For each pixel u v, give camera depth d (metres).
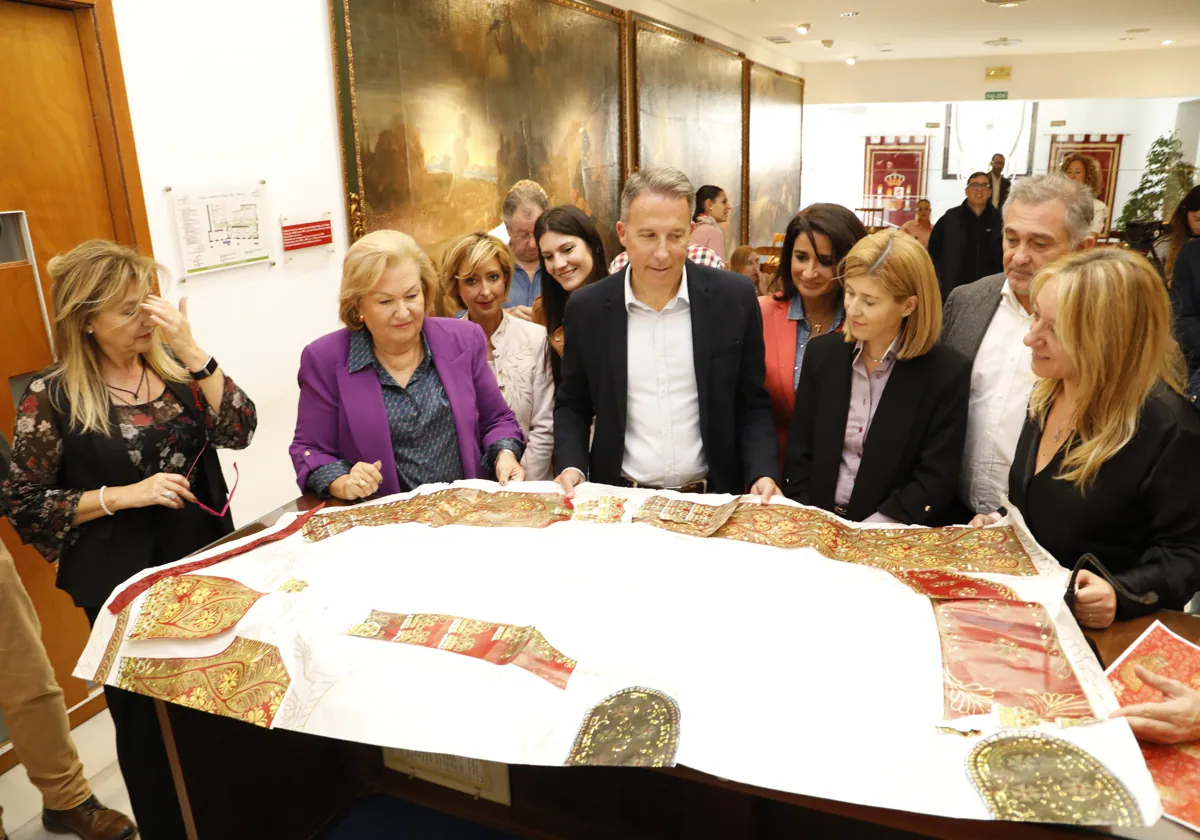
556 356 2.49
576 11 5.72
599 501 1.81
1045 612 1.28
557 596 1.42
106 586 1.95
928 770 0.99
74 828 2.25
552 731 1.12
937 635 1.24
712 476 2.12
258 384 3.35
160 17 2.82
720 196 6.42
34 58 2.51
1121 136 12.86
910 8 7.71
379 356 2.02
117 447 1.97
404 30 3.98
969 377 1.82
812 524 1.63
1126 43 10.43
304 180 3.48
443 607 1.40
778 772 1.01
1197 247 3.34
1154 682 1.06
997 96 11.88
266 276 3.33
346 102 3.62
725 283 2.05
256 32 3.19
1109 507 1.41
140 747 1.85
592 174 6.16
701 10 7.77
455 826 1.70
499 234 4.64
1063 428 1.52
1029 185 1.81
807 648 1.23
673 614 1.34
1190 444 1.33
